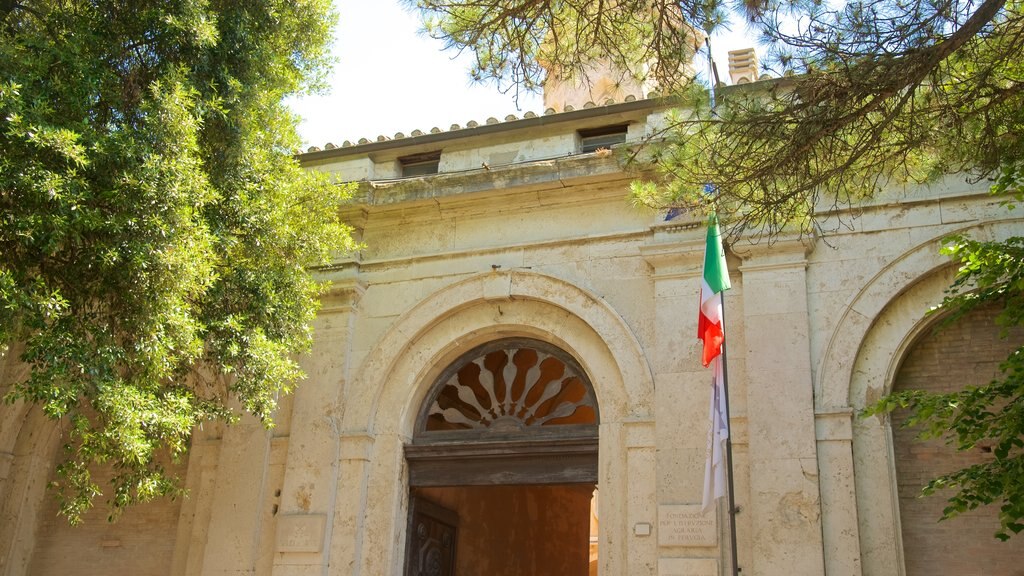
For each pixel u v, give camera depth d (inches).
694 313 438.6
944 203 414.6
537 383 530.0
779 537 387.2
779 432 401.7
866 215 424.2
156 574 507.5
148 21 367.2
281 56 429.1
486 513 585.6
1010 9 300.5
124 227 327.6
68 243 334.6
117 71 369.7
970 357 402.9
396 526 463.8
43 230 314.2
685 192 323.9
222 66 388.5
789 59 295.3
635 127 490.6
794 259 426.3
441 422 527.5
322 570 450.3
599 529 426.9
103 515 533.3
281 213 399.9
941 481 290.8
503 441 465.7
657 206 340.5
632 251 464.1
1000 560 372.2
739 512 402.0
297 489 470.3
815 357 411.8
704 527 401.4
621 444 435.8
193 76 379.6
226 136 389.7
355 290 499.8
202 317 381.7
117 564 518.6
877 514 384.5
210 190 358.9
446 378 495.5
